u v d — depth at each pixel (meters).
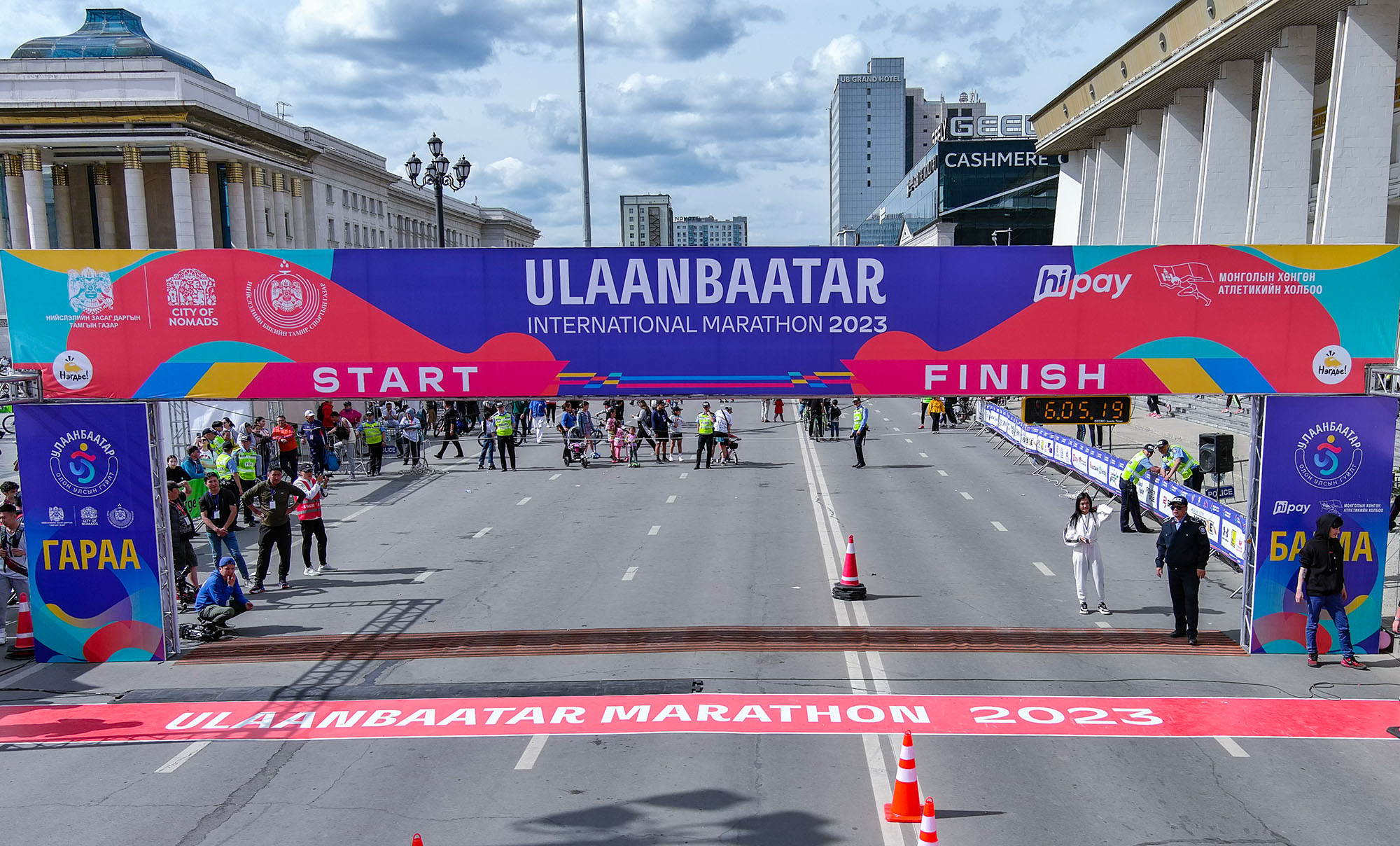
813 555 16.84
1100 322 11.94
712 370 12.09
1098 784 8.33
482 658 11.75
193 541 18.61
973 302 12.00
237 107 69.06
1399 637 12.23
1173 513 12.52
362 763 8.91
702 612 13.47
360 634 12.76
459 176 31.64
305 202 82.44
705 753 9.00
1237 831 7.52
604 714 9.99
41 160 63.50
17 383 11.88
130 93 62.38
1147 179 53.22
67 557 11.99
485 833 7.55
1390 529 17.38
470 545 18.06
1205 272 11.83
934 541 17.84
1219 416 35.72
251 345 11.93
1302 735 9.40
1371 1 33.00
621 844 7.33
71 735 9.71
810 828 7.53
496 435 28.00
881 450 32.03
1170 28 42.81
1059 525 19.30
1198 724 9.66
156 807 8.12
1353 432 11.65
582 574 15.68
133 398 11.88
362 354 12.00
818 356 12.08
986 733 9.44
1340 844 7.32
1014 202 94.56
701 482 25.56
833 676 11.01
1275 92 37.69
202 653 12.20
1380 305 11.81
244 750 9.29
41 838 7.59
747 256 11.95
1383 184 33.47
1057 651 11.85
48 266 11.78
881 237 137.38
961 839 7.37
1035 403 12.59
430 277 11.95
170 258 11.83
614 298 11.99
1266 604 11.75
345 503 23.03
